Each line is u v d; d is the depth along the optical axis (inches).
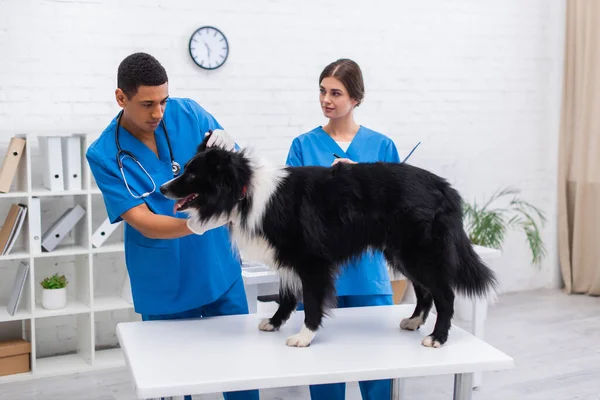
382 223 76.0
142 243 81.2
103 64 153.7
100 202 156.2
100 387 135.0
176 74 161.8
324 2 176.2
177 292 83.8
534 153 212.2
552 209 216.1
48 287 144.9
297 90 175.6
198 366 65.5
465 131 200.5
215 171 70.5
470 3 195.9
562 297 205.0
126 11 154.7
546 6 207.5
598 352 152.1
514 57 204.7
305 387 135.3
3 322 147.6
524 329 170.4
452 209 77.0
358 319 84.0
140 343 73.0
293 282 76.8
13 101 146.3
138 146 81.8
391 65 187.5
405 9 187.0
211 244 84.3
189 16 161.3
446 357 69.0
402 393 91.1
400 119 190.9
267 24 170.2
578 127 205.9
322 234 73.9
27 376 139.9
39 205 139.9
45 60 148.3
